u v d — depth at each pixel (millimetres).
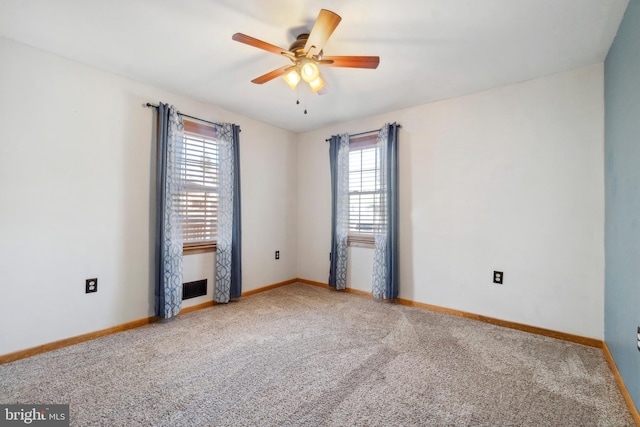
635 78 1664
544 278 2686
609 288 2221
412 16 1864
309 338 2582
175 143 2990
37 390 1797
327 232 4285
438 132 3291
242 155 3818
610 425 1544
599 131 2447
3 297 2125
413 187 3463
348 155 3973
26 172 2223
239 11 1834
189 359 2201
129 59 2436
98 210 2588
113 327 2676
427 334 2672
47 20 1930
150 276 2938
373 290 3660
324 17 1564
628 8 1745
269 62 2479
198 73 2672
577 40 2113
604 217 2414
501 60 2402
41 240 2291
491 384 1897
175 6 1793
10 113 2150
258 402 1710
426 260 3371
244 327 2820
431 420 1565
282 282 4375
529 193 2764
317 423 1541
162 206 2877
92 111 2551
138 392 1790
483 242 3012
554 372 2041
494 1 1724
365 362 2172
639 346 1549
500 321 2900
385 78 2725
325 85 2393
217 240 3465
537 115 2725
